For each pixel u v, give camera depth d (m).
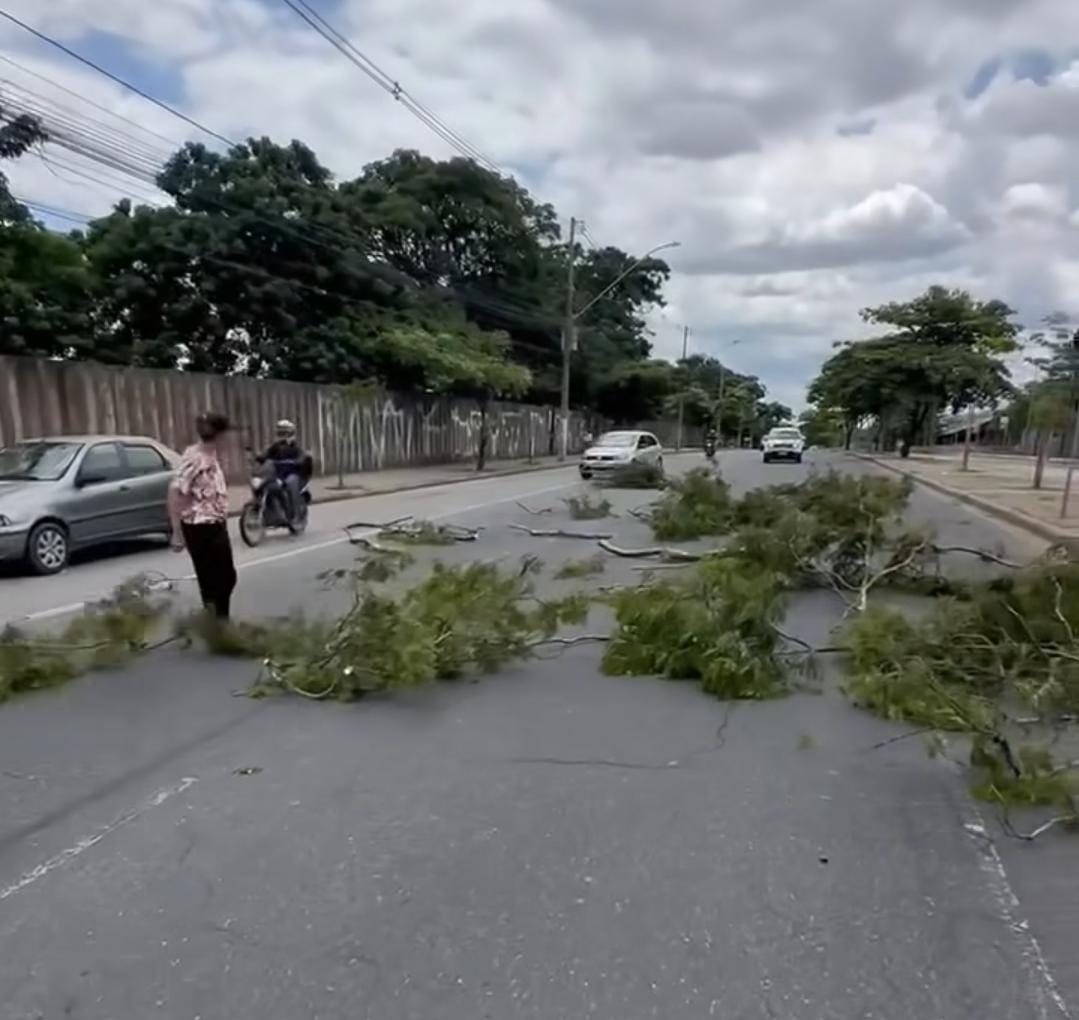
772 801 4.41
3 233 16.92
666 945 3.19
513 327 42.72
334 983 2.97
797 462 42.56
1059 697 5.49
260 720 5.56
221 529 7.52
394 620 6.46
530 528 15.27
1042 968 3.07
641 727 5.49
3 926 3.28
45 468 11.23
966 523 16.88
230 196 27.27
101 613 7.45
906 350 47.03
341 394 24.38
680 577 8.05
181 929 3.27
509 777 4.68
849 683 6.11
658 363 55.19
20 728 5.38
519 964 3.08
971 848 3.93
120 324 26.53
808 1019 2.81
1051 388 22.19
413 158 37.44
